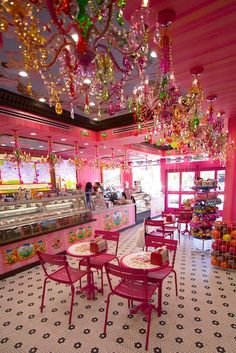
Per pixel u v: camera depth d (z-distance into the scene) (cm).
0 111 386
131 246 562
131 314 277
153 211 952
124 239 629
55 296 327
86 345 228
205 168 1001
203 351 216
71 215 526
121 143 666
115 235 381
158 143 486
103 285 359
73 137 557
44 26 144
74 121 544
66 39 156
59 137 557
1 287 358
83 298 319
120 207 720
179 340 231
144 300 229
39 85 365
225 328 248
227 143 466
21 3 108
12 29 164
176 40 184
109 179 1309
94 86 259
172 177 1105
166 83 269
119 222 714
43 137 556
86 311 286
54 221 484
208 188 539
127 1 142
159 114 345
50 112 476
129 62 202
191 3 145
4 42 241
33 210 458
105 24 133
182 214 677
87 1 108
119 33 158
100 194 684
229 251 405
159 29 168
